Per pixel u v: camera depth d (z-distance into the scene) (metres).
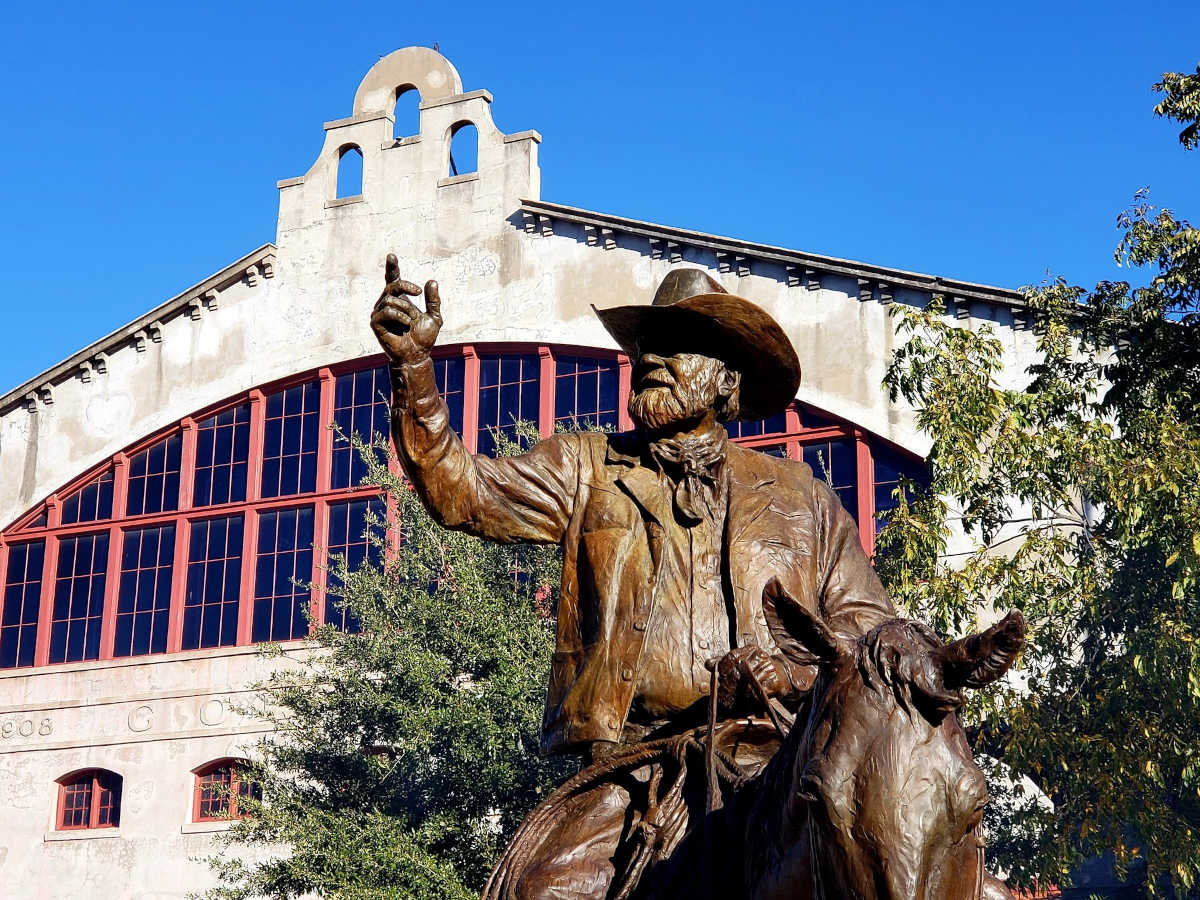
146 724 29.81
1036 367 16.81
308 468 30.25
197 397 31.22
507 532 5.39
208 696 29.52
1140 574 15.41
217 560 30.44
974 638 3.64
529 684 18.98
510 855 4.85
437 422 5.20
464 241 30.00
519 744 18.97
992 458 16.22
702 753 4.71
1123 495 14.99
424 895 18.09
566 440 5.55
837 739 3.67
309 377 30.72
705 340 5.43
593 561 5.26
